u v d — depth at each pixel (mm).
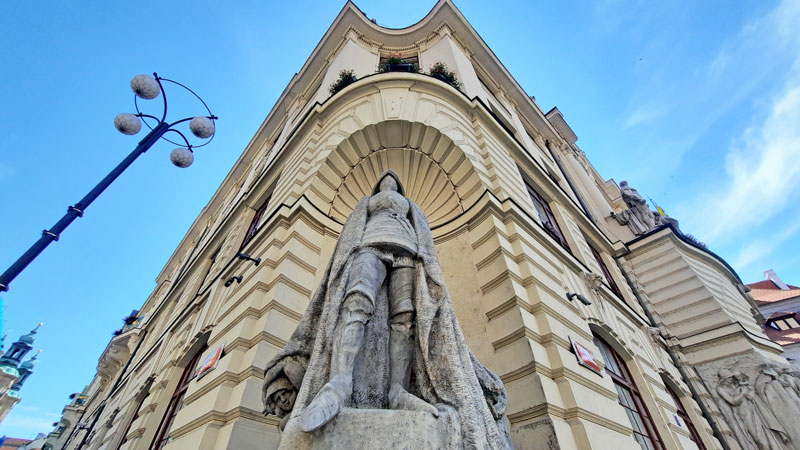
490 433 2186
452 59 15086
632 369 8508
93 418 15930
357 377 2443
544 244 8273
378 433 1913
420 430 1936
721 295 13602
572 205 13477
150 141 7242
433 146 9430
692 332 12555
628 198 19719
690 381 11430
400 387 2398
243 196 14516
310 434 1894
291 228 7543
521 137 16078
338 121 10117
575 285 8414
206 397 5496
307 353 2779
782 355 12477
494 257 6891
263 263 7090
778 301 33062
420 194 9695
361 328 2504
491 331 6066
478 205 7977
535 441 4723
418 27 17844
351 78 12117
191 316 10195
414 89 10688
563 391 5285
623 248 15680
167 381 8578
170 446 5637
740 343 11484
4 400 45625
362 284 2682
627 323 10172
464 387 2289
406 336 2729
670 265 14430
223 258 11844
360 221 3492
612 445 5168
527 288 6570
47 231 5305
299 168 9633
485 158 9797
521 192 9836
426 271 3049
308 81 19672
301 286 6688
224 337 6488
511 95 20969
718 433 10258
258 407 5000
